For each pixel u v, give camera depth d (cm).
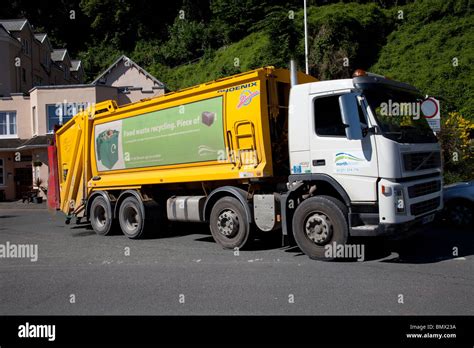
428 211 800
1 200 2928
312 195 825
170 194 1124
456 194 1046
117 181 1186
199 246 994
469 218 1034
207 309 570
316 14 4009
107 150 1222
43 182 2797
